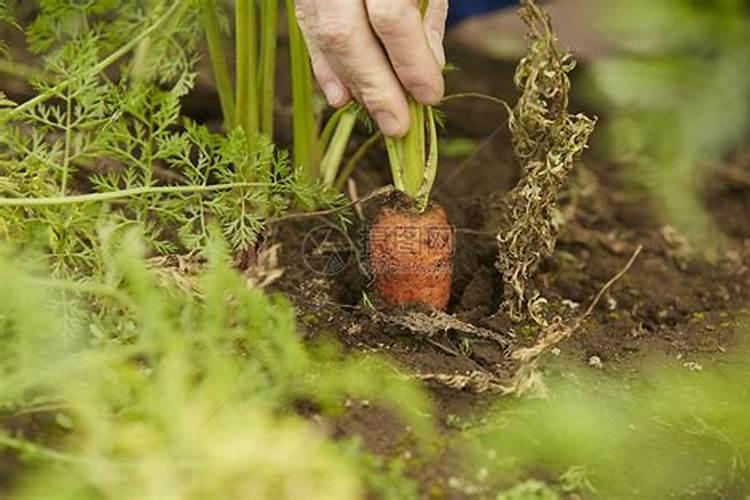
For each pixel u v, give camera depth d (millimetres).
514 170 1177
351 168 1064
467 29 1367
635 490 847
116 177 965
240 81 995
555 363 927
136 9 1061
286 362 845
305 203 960
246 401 836
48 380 823
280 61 1250
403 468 833
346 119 1048
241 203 938
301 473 800
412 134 920
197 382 862
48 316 853
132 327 891
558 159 920
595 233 1104
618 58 1308
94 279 913
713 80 1257
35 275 915
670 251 1099
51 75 1089
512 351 913
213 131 1159
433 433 854
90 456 793
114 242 930
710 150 1238
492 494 827
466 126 1232
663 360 942
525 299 959
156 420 814
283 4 1334
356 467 819
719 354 953
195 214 939
